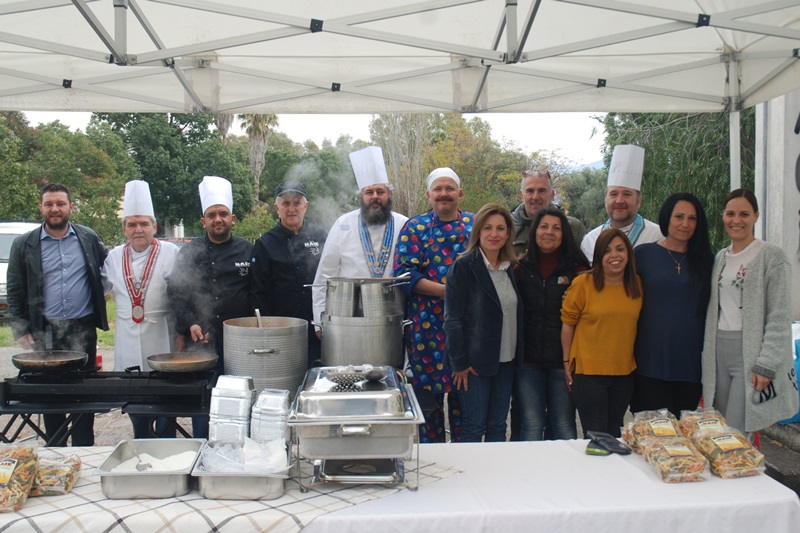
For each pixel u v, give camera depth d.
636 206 3.74
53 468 1.90
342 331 2.64
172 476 1.85
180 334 3.61
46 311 3.60
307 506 1.77
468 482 1.94
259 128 20.20
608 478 1.96
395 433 1.87
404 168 15.64
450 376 3.30
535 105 4.20
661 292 2.90
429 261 3.34
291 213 3.67
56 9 3.23
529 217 3.87
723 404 2.86
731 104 4.19
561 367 3.14
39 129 17.98
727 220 2.84
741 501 1.76
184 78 3.77
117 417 5.43
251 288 3.64
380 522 1.68
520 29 3.61
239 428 2.08
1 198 14.34
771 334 2.70
